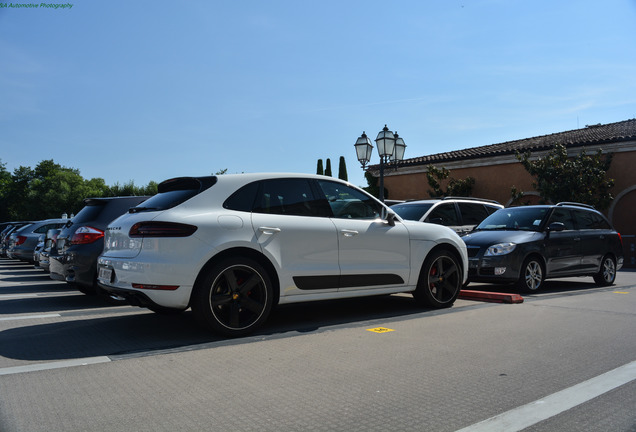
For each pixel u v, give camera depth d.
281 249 5.02
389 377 3.44
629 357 3.96
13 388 3.23
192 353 4.12
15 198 78.19
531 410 2.84
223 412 2.81
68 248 6.94
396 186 27.06
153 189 53.59
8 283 10.36
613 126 24.22
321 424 2.64
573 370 3.60
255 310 4.81
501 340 4.53
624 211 19.47
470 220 10.45
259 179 5.20
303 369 3.64
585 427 2.60
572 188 19.34
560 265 8.70
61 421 2.69
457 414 2.78
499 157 22.80
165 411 2.83
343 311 6.21
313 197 5.49
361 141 14.14
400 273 5.96
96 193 72.38
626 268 17.09
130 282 4.58
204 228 4.59
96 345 4.41
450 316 5.80
